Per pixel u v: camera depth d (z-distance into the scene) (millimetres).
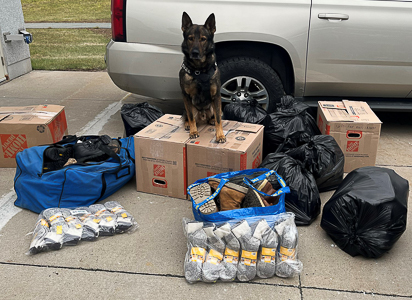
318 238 2736
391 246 2471
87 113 5348
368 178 2658
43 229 2656
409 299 2182
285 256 2324
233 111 3908
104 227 2729
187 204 3182
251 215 2406
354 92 4277
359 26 3932
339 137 3484
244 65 4160
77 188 2992
